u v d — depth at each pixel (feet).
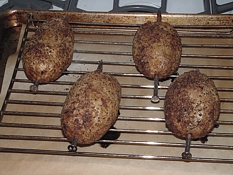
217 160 1.33
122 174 1.38
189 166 1.39
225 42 1.80
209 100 1.34
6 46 1.82
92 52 1.72
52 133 1.53
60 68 1.56
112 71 1.73
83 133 1.32
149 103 1.60
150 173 1.38
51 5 2.01
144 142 1.38
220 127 1.51
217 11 1.90
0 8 2.00
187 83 1.39
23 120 1.57
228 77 1.60
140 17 1.82
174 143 1.38
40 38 1.55
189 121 1.32
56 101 1.64
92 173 1.39
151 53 1.49
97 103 1.34
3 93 1.65
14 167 1.42
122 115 1.57
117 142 1.39
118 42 1.79
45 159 1.44
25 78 1.71
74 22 1.82
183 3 1.99
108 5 2.02
